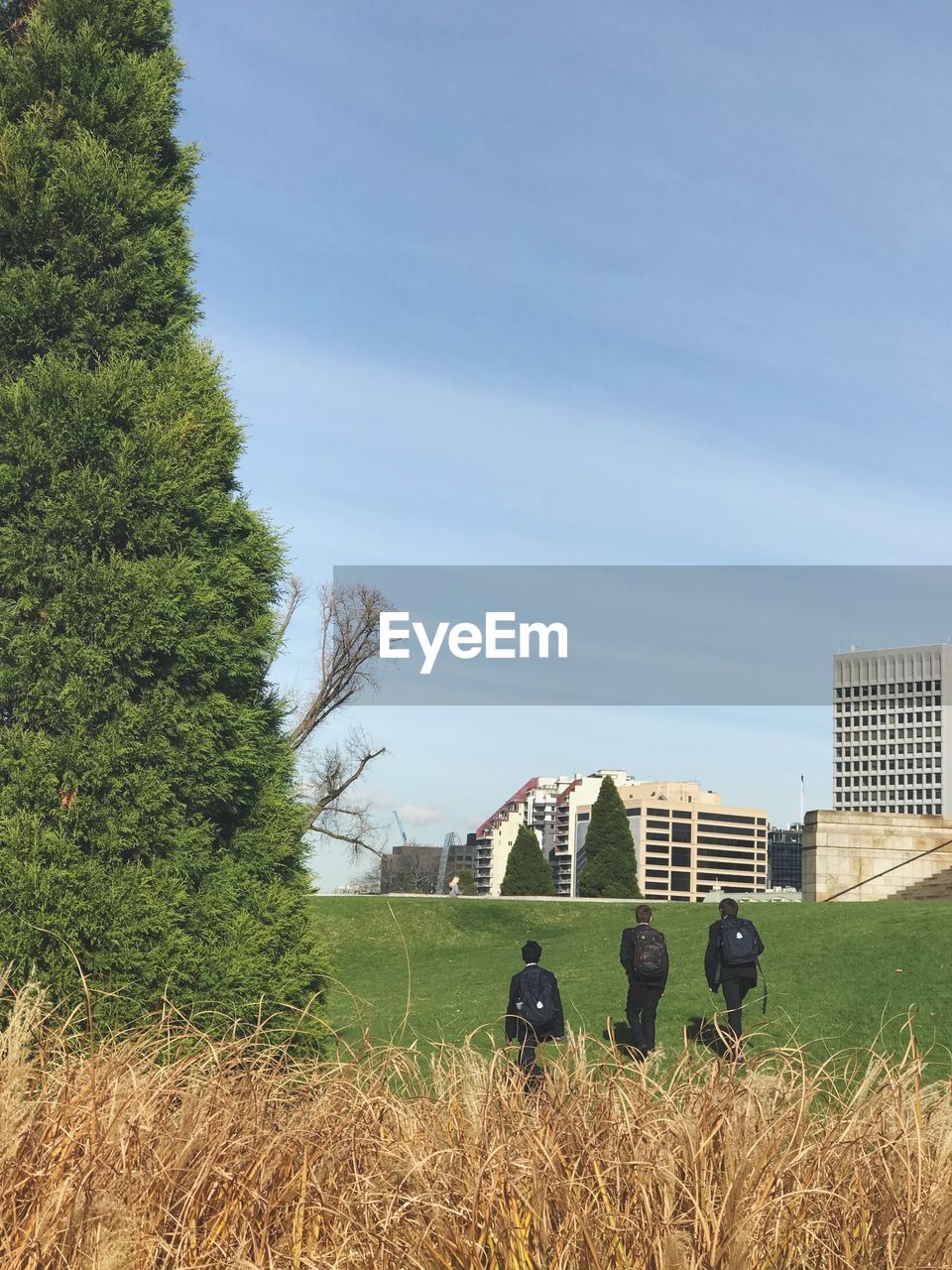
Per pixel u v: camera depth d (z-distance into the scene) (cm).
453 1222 349
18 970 664
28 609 749
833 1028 1180
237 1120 412
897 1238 343
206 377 856
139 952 691
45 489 767
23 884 679
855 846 3002
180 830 757
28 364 803
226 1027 689
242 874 794
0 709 746
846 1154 366
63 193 821
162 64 914
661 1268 321
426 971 2238
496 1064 435
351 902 3397
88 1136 377
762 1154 360
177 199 890
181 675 788
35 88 851
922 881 2997
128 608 756
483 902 3453
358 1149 405
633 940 1107
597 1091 405
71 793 728
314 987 802
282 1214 386
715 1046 1060
